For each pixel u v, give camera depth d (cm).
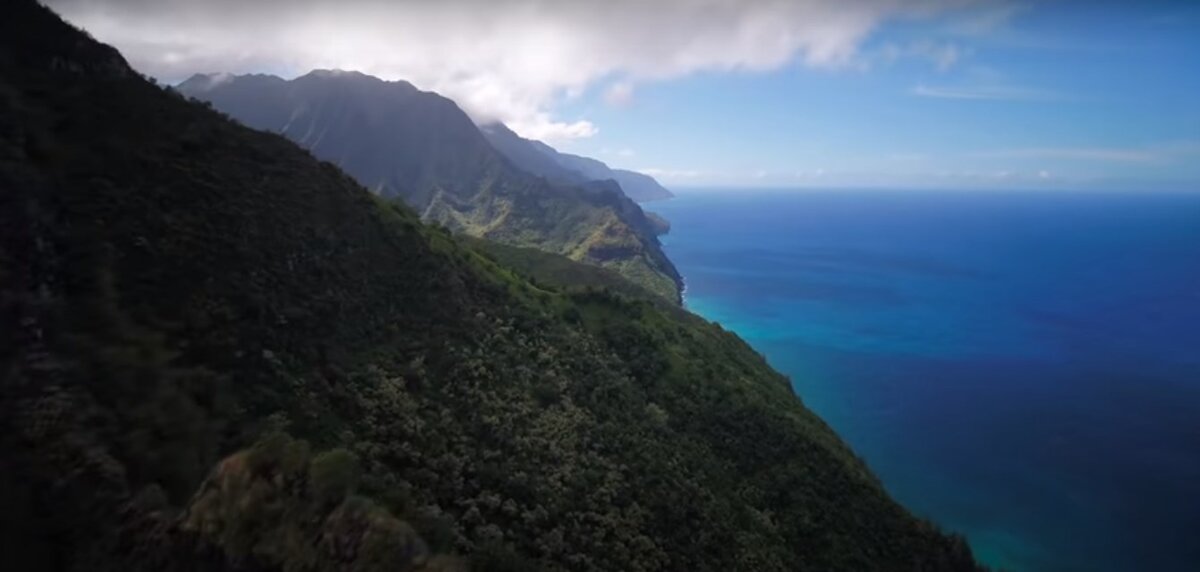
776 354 16525
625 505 5425
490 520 4566
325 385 4775
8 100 4638
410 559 2683
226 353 4391
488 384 5925
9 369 3144
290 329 4981
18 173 4112
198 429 3516
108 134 5081
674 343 9388
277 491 2755
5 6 5288
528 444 5462
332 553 2645
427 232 8044
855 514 6975
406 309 6206
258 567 2605
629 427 6469
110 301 3981
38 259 3809
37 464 2819
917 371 15350
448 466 4744
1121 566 8256
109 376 3459
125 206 4650
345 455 3030
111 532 2714
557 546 4588
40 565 2609
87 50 5547
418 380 5462
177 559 2647
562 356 7125
